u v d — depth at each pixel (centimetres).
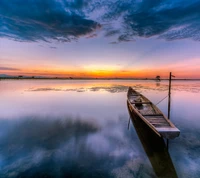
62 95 1788
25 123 780
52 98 1571
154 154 479
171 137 455
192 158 453
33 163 429
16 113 982
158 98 1550
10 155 468
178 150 500
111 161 441
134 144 548
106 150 505
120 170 401
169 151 495
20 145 534
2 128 705
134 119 859
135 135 631
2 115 932
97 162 436
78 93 1975
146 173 388
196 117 880
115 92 2092
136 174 385
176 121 804
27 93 1969
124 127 730
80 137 608
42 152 487
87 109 1103
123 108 1138
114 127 730
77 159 450
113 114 969
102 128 716
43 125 750
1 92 2077
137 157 462
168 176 376
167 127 496
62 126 739
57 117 895
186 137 597
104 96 1714
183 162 434
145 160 446
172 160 445
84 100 1461
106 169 405
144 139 592
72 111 1043
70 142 562
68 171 397
